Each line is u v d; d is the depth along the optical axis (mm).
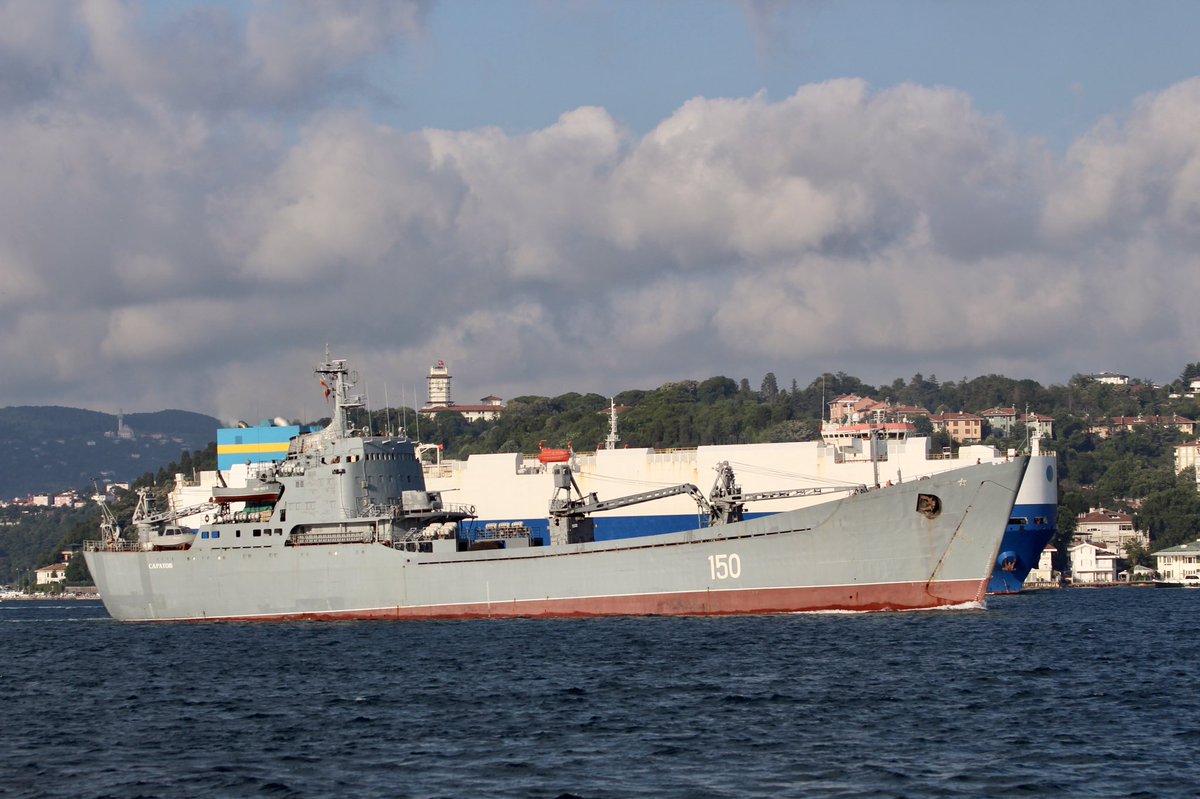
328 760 115750
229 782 108875
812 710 133250
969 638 185625
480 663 170875
